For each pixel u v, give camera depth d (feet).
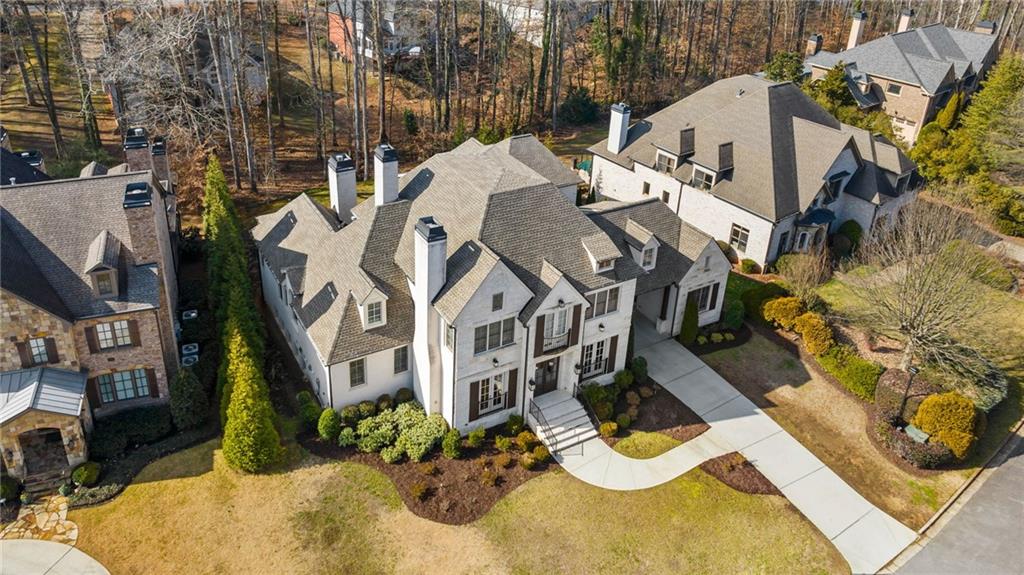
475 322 97.81
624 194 183.62
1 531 89.66
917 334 117.39
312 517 93.35
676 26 298.15
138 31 174.40
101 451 99.45
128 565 86.43
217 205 139.54
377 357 107.45
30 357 96.73
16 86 203.92
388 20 239.50
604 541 93.09
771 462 107.24
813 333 128.88
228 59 184.55
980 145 192.03
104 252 99.09
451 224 108.68
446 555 89.81
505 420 110.73
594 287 107.24
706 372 125.39
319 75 213.66
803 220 156.15
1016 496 104.12
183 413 103.35
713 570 90.58
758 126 162.71
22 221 100.32
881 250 132.26
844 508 100.48
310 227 124.98
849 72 238.27
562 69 258.16
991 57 249.75
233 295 111.65
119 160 176.86
